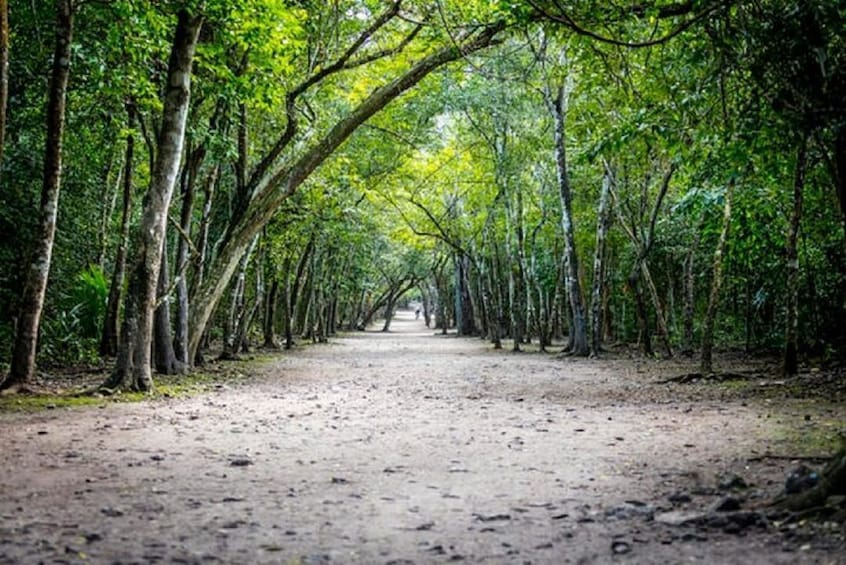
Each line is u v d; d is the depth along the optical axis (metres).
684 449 8.55
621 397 14.77
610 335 44.03
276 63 15.70
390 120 30.50
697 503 6.08
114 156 22.72
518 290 34.97
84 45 15.09
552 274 44.22
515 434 10.03
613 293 41.47
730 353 26.86
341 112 28.36
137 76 14.87
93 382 15.82
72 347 20.52
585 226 35.38
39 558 4.65
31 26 15.63
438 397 15.09
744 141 11.17
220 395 14.82
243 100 16.31
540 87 28.19
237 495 6.48
